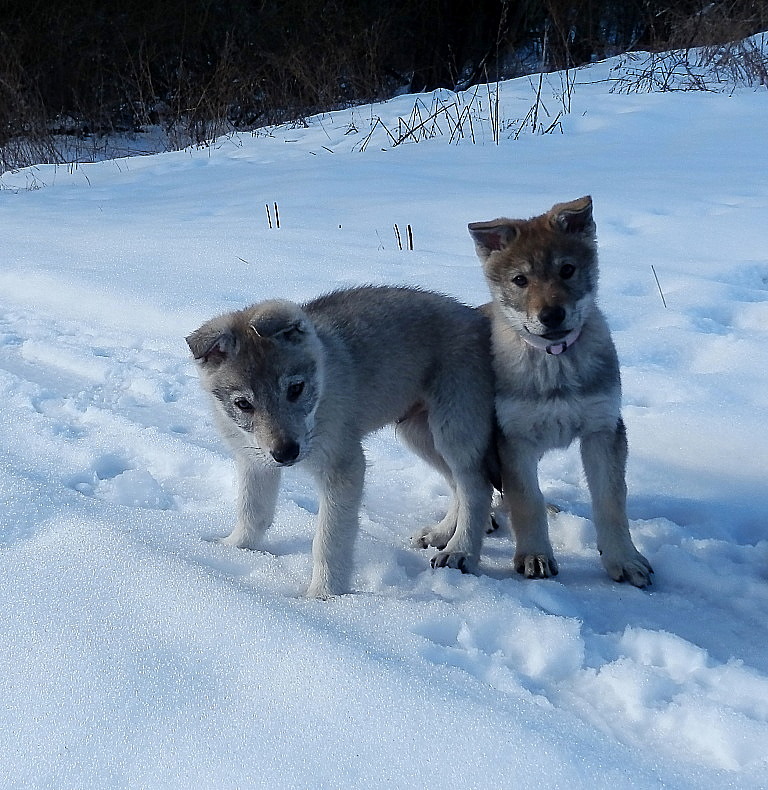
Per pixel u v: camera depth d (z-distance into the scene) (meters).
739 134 4.12
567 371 1.77
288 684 1.46
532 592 1.67
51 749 1.41
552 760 1.34
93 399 2.32
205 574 1.64
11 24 6.97
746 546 1.80
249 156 4.89
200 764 1.38
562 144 4.27
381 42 7.36
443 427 1.87
